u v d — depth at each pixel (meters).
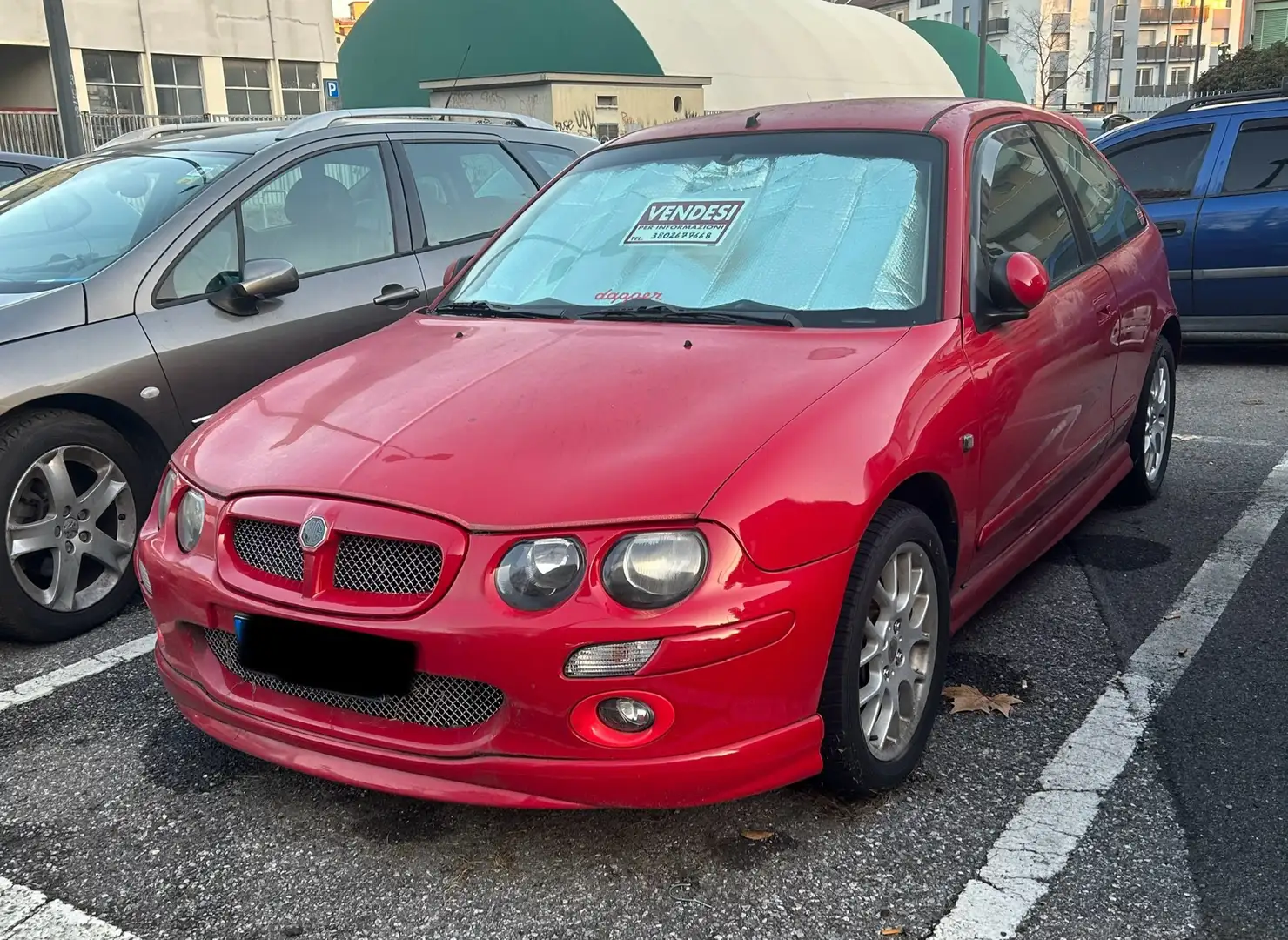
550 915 2.52
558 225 3.98
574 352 3.17
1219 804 2.84
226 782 3.12
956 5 64.56
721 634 2.42
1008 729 3.24
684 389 2.86
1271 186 7.57
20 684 3.75
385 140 5.36
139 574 3.07
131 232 4.52
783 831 2.78
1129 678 3.53
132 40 27.50
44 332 4.02
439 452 2.70
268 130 5.23
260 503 2.74
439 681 2.54
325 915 2.55
